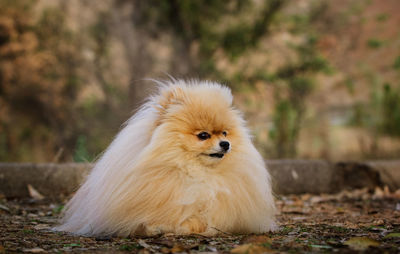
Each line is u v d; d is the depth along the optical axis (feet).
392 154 37.06
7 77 52.13
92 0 54.85
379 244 10.82
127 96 52.06
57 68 53.52
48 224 15.44
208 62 46.98
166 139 12.73
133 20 51.49
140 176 12.46
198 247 10.78
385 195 25.54
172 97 13.57
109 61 55.67
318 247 10.48
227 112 13.67
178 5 47.47
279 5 47.34
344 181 27.63
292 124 43.09
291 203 22.48
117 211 12.49
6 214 17.67
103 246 11.25
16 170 22.54
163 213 12.49
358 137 42.34
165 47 54.24
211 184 12.99
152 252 10.43
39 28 53.26
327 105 58.13
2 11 52.42
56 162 25.68
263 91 50.78
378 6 66.28
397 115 40.47
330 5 51.57
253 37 47.98
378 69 60.13
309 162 27.02
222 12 48.65
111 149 13.58
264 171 14.17
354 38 57.36
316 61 47.78
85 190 14.33
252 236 11.61
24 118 52.39
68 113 52.65
